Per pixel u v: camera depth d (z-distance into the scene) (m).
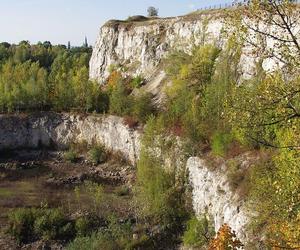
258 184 19.97
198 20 89.00
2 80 104.06
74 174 78.38
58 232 53.00
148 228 53.62
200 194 51.53
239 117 15.47
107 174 78.38
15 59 162.12
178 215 54.84
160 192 56.06
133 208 60.53
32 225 53.88
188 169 57.12
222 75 55.16
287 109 15.01
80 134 91.06
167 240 51.53
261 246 28.77
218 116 52.69
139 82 95.69
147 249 49.78
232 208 39.03
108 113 90.81
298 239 15.34
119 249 48.84
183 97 68.69
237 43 15.90
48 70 163.50
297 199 15.05
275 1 14.66
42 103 97.31
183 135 60.75
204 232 47.12
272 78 15.19
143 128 78.81
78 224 54.12
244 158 44.12
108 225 55.25
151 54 99.56
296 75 14.98
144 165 58.16
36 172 79.62
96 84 98.31
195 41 86.06
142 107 81.62
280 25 14.84
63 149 91.88
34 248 50.31
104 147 87.31
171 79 86.00
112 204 62.81
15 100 95.25
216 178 47.12
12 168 81.19
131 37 108.00
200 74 70.81
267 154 40.22
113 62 111.81
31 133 93.06
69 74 110.88
